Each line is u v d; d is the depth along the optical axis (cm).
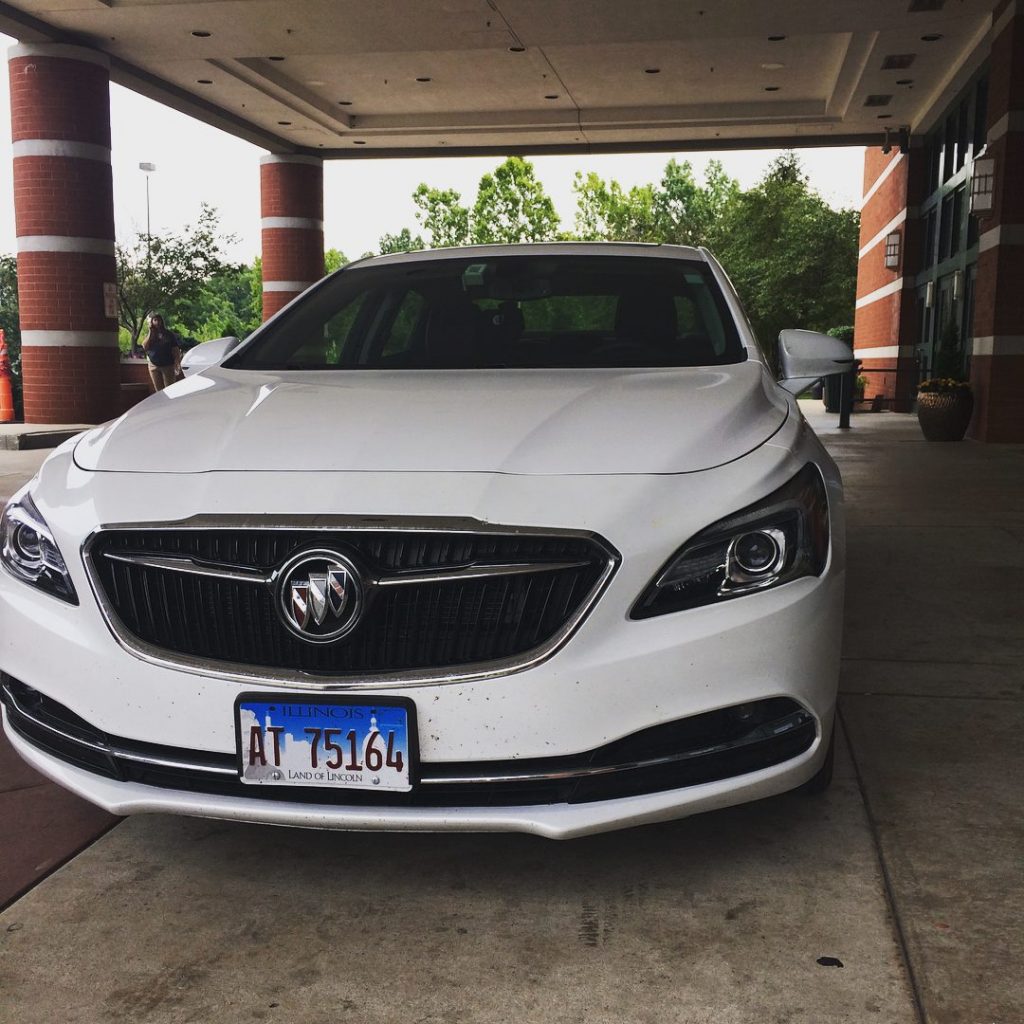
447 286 330
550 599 193
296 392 255
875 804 253
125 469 218
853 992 180
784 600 200
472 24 1258
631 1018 175
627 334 305
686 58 1489
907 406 1903
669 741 199
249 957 194
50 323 1348
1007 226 1164
